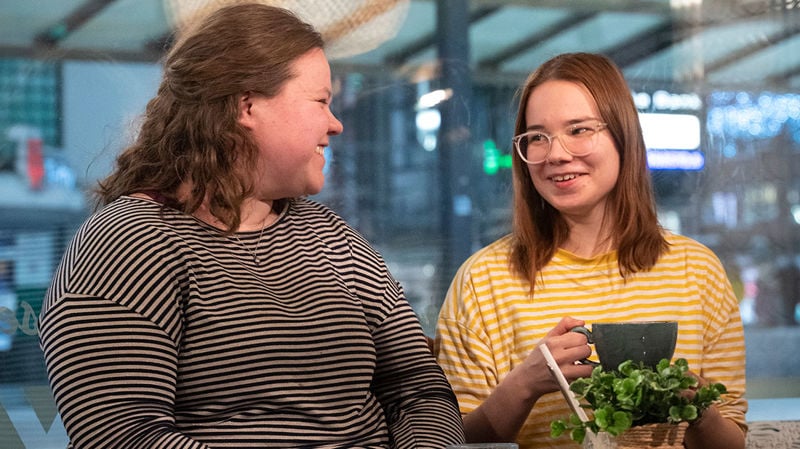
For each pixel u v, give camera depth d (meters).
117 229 1.20
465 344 1.58
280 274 1.29
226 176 1.27
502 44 4.08
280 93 1.28
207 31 1.29
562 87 1.54
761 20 3.54
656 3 3.60
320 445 1.22
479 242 3.90
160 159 1.29
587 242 1.61
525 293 1.59
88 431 1.10
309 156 1.30
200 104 1.27
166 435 1.10
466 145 3.96
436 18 3.92
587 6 3.88
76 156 3.68
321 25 3.46
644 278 1.58
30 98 3.78
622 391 1.02
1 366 2.90
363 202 3.85
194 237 1.24
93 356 1.12
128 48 3.57
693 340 1.55
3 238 3.26
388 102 3.82
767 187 3.51
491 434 1.40
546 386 1.32
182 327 1.19
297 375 1.23
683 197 3.45
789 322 3.62
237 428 1.18
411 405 1.36
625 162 1.57
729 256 3.53
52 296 1.18
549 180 1.54
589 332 1.29
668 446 1.03
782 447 1.74
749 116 3.55
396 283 1.47
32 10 3.65
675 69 3.58
